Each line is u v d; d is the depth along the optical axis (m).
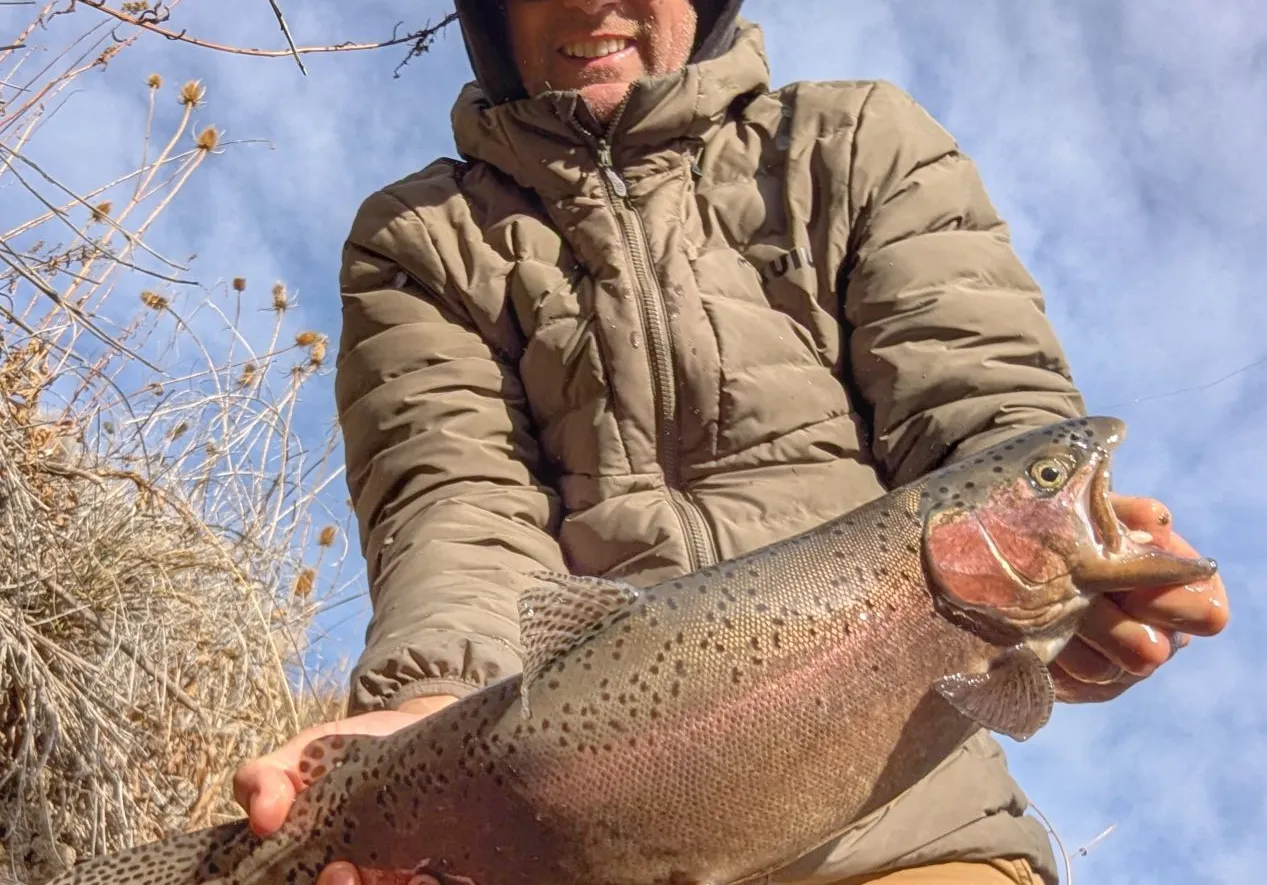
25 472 1.38
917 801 0.78
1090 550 0.72
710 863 0.68
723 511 0.89
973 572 0.72
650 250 0.94
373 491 1.00
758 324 0.92
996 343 0.89
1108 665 0.76
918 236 0.93
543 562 0.92
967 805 0.79
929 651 0.71
